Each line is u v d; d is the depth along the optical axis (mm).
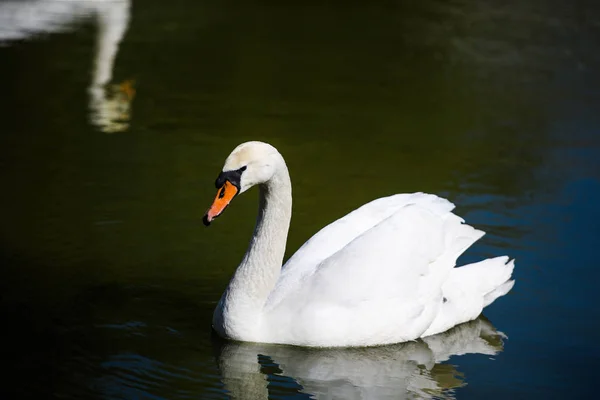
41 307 11102
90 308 11125
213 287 11812
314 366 10125
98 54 21703
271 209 10320
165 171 15672
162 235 13250
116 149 16641
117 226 13453
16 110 18422
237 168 9922
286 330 10367
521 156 17031
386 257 10555
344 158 16641
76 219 13625
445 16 26828
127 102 19188
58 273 11977
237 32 24469
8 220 13453
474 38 24781
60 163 15820
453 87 21016
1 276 11789
